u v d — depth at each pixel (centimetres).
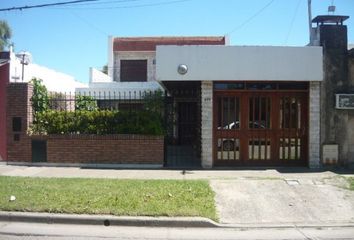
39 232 687
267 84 1280
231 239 666
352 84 1288
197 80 1245
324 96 1280
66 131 1312
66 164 1292
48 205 787
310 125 1269
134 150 1279
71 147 1292
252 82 1276
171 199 838
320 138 1280
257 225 747
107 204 796
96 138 1284
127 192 884
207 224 734
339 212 820
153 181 1008
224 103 1279
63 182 991
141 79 2880
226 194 907
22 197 842
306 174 1130
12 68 1522
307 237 682
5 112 1473
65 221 739
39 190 901
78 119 1310
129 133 1293
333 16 1309
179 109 1931
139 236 673
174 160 1427
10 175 1113
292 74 1235
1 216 751
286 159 1284
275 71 1232
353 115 1290
